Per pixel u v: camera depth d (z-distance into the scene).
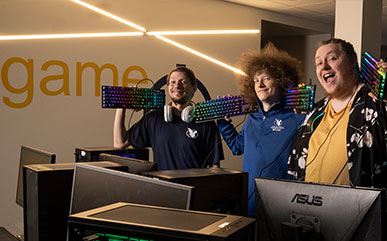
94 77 4.58
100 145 4.66
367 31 4.06
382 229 1.00
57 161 4.39
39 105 4.27
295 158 2.07
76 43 4.46
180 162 2.72
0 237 2.06
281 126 2.34
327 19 6.63
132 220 0.89
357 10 4.05
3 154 4.09
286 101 2.35
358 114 1.80
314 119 2.02
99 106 4.63
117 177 1.31
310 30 6.83
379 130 1.72
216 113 2.61
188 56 5.32
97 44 4.59
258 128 2.44
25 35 4.16
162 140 2.74
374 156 1.73
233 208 1.45
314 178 1.90
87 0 4.51
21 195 2.21
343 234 1.05
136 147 2.81
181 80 2.75
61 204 1.54
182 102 2.79
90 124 4.58
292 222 1.15
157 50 5.05
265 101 2.43
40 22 4.23
